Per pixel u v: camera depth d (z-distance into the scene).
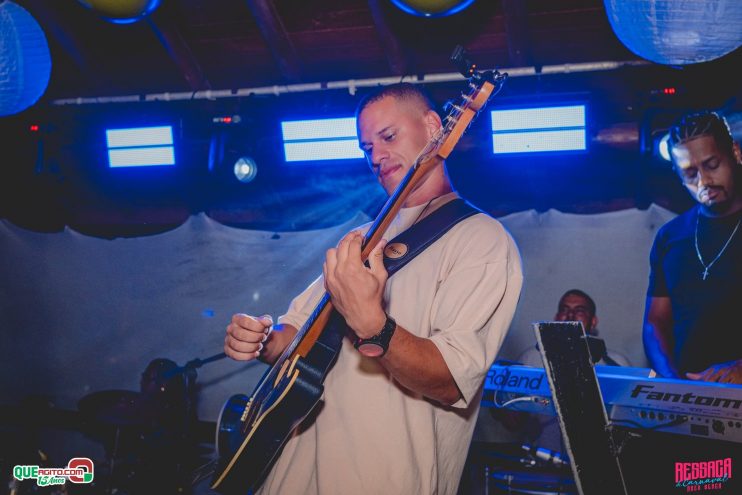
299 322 1.92
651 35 2.85
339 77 5.70
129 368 6.35
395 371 1.38
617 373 2.15
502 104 4.89
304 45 5.51
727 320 3.70
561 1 4.93
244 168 5.51
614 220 5.45
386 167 1.74
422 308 1.57
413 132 1.73
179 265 6.34
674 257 3.97
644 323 4.08
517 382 2.40
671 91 4.63
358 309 1.31
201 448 5.65
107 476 5.09
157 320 6.34
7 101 4.25
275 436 1.56
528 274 5.56
